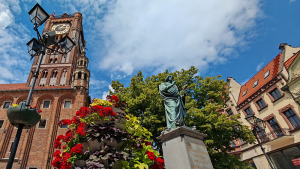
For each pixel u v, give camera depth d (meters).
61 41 7.12
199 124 13.50
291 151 18.00
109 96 6.04
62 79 28.91
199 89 16.55
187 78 17.53
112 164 4.08
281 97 19.88
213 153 12.15
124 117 5.35
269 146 20.39
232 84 30.67
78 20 39.09
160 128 12.76
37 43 6.62
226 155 13.46
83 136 4.65
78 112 5.02
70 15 39.75
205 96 16.66
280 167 19.14
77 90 25.39
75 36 36.22
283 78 19.64
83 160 4.36
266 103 21.95
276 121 20.30
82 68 27.47
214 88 16.33
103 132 4.51
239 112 26.77
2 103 24.97
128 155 4.52
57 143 4.94
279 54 22.28
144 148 5.14
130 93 16.36
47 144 20.86
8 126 22.88
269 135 20.83
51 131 21.80
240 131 14.92
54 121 22.75
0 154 20.62
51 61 32.03
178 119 5.11
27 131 21.64
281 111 19.78
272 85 21.22
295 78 17.83
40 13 6.30
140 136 5.31
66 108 24.25
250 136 14.42
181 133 4.43
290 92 18.61
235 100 28.48
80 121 4.96
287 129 18.78
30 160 19.92
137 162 4.55
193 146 4.43
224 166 13.34
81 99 24.69
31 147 20.81
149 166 5.21
